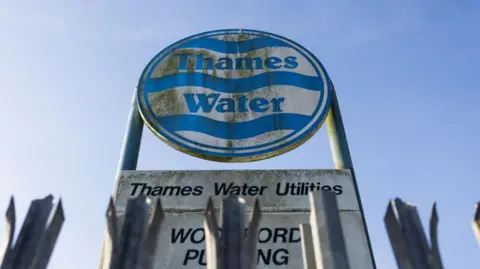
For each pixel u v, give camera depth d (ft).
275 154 10.28
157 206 5.24
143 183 9.48
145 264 4.81
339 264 4.90
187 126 10.57
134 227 5.03
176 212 9.04
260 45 12.27
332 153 10.64
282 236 8.70
